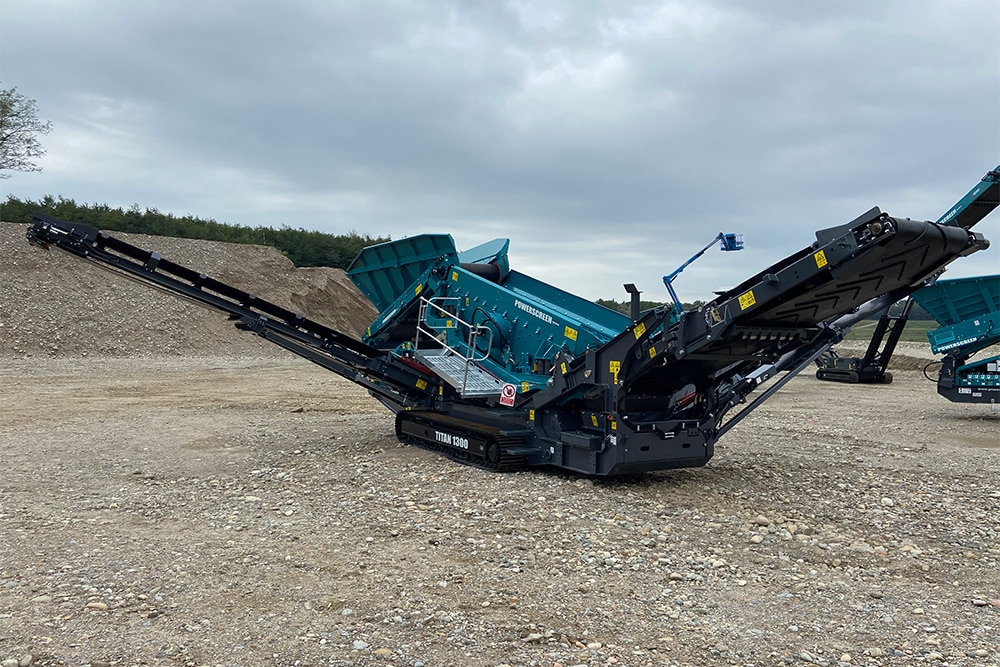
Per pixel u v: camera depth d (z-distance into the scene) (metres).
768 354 9.00
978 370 18.19
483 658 4.53
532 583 5.82
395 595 5.48
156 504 8.08
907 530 7.62
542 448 9.80
